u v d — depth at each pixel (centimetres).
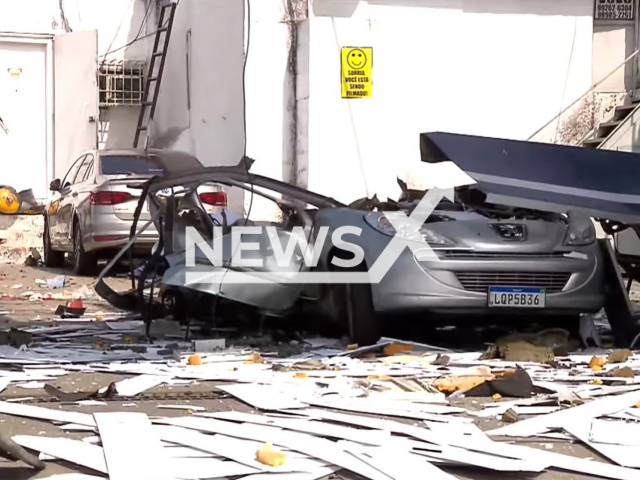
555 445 491
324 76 1437
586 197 742
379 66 1458
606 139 1473
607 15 1594
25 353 740
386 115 1465
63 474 433
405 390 603
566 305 746
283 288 762
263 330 811
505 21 1512
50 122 1870
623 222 754
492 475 443
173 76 1820
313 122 1436
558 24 1531
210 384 626
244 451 455
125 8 1895
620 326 787
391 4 1457
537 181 748
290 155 1473
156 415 539
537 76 1529
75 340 815
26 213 1697
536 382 625
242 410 554
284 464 439
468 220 762
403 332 828
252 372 663
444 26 1481
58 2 1866
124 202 1311
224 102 1581
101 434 479
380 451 459
